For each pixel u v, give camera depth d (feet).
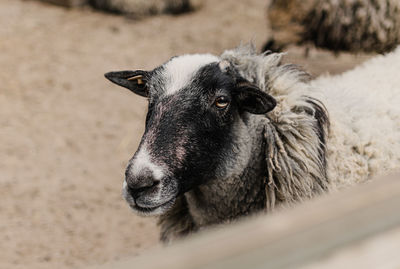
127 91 28.63
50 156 22.61
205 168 10.39
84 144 23.59
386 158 11.39
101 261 16.22
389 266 3.11
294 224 3.11
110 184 20.89
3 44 32.63
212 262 2.87
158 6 38.70
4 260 16.11
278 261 2.97
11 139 23.66
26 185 20.52
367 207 3.29
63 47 32.99
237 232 3.04
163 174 9.70
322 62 20.48
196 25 37.29
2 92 27.58
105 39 34.47
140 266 2.86
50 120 25.44
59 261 16.26
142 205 9.71
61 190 20.34
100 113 26.27
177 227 12.23
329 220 3.17
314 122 11.14
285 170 10.94
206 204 11.35
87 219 18.72
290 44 21.81
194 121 10.18
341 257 3.09
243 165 10.87
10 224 18.07
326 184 11.11
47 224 18.26
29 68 30.17
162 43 34.24
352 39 20.27
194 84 10.39
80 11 38.75
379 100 12.44
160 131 10.01
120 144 23.57
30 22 36.01
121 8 38.45
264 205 11.26
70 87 28.58
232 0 42.09
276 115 11.15
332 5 20.18
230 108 10.53
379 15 19.49
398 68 13.80
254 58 11.62
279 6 21.93
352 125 11.71
